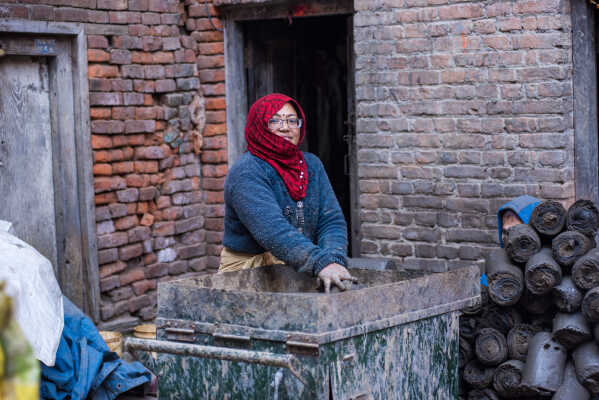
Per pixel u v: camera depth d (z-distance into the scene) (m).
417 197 5.62
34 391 1.13
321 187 3.52
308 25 7.24
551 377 3.67
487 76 5.31
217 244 6.70
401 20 5.54
